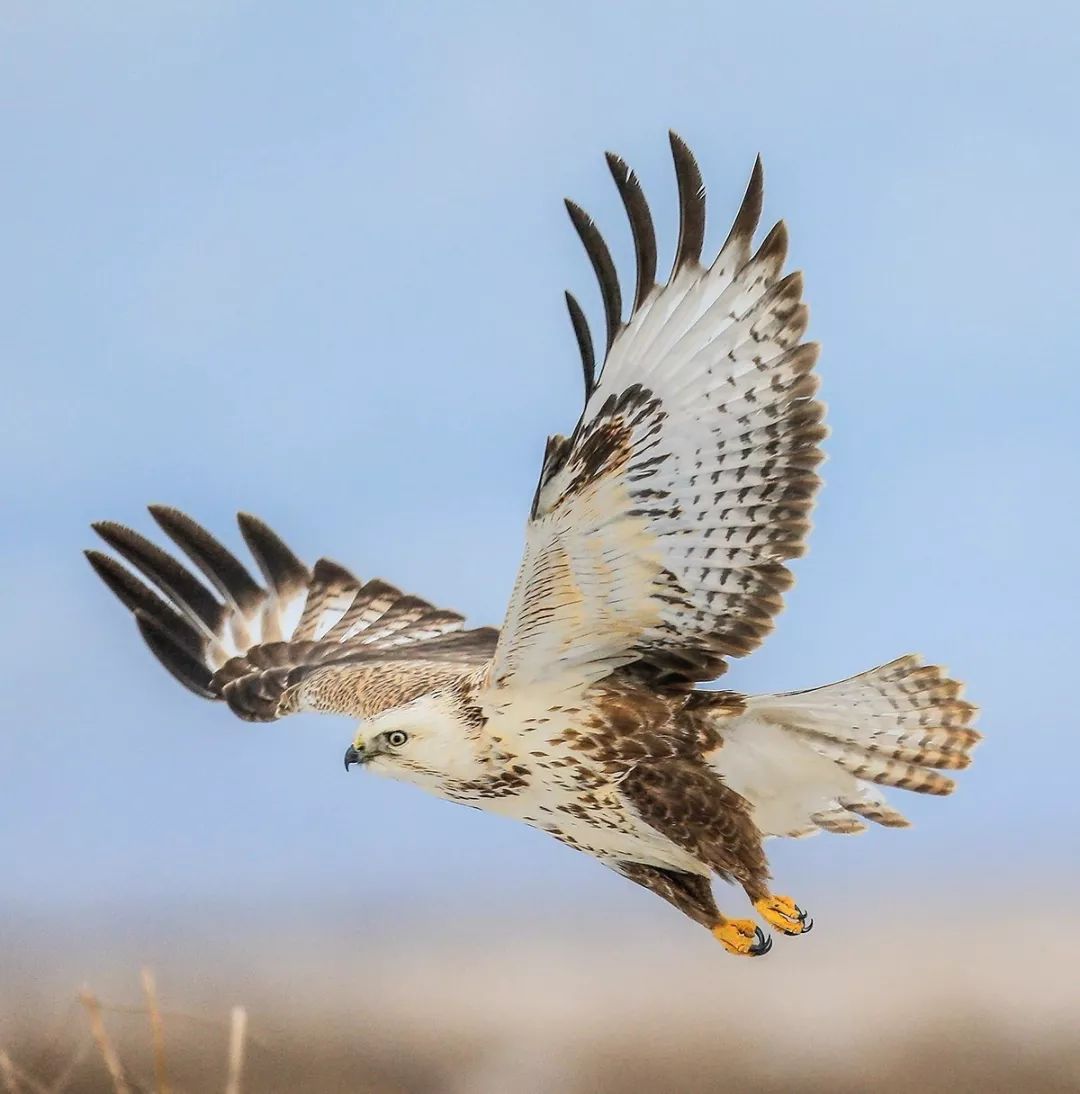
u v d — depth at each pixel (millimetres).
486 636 18656
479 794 15789
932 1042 22469
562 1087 21578
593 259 14211
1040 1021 22984
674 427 14531
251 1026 20422
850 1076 21641
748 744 15711
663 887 16000
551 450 14367
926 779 15859
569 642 15273
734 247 14344
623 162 14219
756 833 15445
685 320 14344
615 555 14844
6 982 25328
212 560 18922
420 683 16969
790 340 14500
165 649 18594
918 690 15758
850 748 15867
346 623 18828
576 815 15734
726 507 14773
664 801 15398
